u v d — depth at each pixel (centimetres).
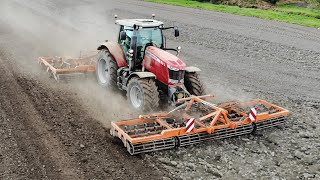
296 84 1391
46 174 732
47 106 1047
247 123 934
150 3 3306
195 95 1022
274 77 1465
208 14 2872
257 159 829
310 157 847
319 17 2872
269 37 2186
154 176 741
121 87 1115
